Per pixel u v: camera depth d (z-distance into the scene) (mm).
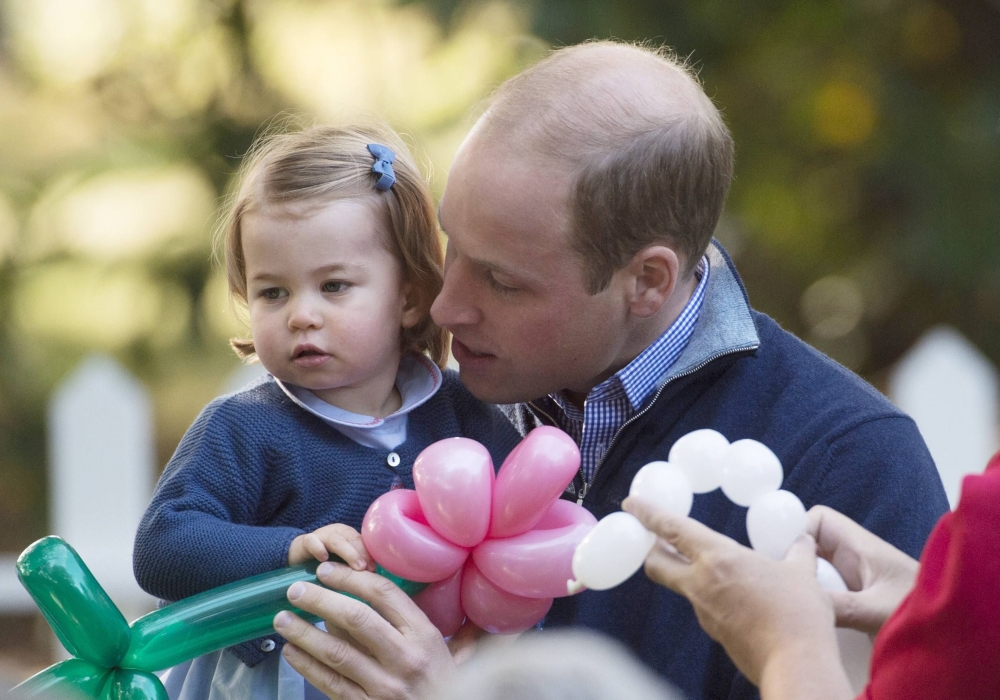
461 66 14289
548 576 4918
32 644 14109
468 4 13469
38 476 16422
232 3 14484
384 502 5078
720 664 5516
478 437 6148
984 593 3584
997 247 14195
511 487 4953
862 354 15625
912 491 5512
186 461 5430
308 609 4961
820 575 4398
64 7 16125
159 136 14461
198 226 14430
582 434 6047
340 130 5977
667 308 5965
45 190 15000
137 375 15000
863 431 5617
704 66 14508
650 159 5543
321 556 5066
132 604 11180
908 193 14539
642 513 4223
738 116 14852
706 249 6129
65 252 15047
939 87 14930
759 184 14992
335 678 5062
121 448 11227
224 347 14703
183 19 14703
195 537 5152
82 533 11180
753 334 5848
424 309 6066
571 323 5672
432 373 6051
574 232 5473
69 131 16203
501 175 5484
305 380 5598
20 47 16906
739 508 5605
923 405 10695
